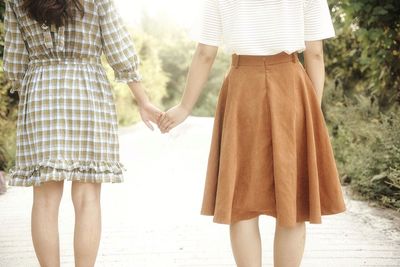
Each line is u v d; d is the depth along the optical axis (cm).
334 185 262
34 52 271
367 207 510
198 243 403
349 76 792
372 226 443
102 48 279
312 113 261
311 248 383
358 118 685
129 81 284
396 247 383
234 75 260
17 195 625
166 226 459
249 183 258
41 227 269
